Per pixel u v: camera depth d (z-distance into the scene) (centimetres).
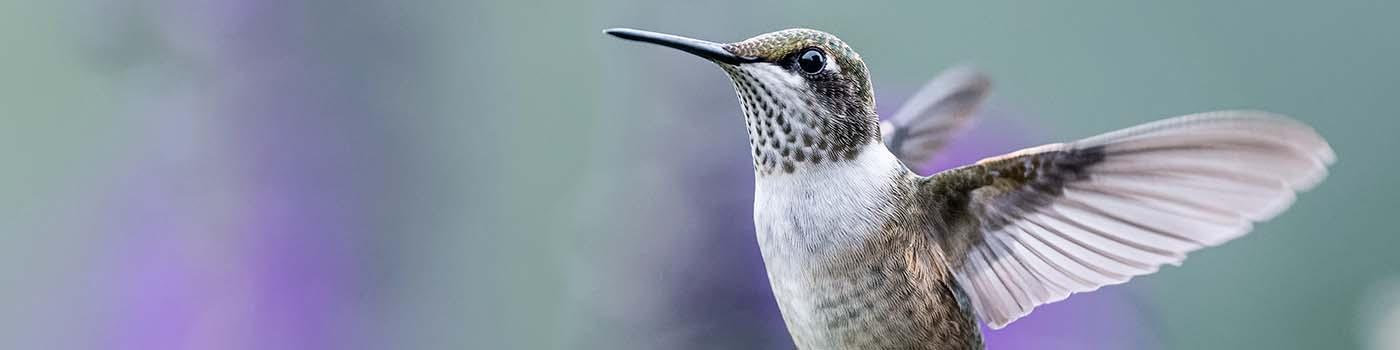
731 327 144
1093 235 137
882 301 137
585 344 146
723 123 145
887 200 137
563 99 152
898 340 137
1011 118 145
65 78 155
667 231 145
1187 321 165
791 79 137
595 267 146
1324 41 171
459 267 150
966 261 138
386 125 148
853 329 137
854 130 137
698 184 145
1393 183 168
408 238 149
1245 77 171
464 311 150
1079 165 136
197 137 147
